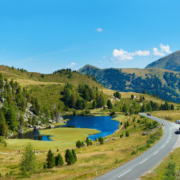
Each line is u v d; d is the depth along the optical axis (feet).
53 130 440.04
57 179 108.99
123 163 123.75
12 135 388.78
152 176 98.07
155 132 243.60
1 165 181.27
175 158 130.72
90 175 104.78
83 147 243.19
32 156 151.64
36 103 601.62
